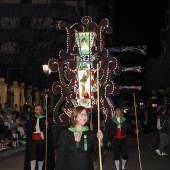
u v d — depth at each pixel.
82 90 20.64
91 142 6.10
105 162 15.56
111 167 14.16
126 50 41.53
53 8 62.66
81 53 20.95
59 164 5.95
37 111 12.21
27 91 37.38
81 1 75.81
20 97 35.06
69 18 64.94
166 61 47.97
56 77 49.06
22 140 21.81
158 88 50.00
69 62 20.88
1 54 46.03
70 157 5.93
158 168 13.98
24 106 29.23
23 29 55.09
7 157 16.92
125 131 12.64
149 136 32.72
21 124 22.67
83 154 5.96
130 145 23.98
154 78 48.56
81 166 5.90
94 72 21.00
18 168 13.87
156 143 20.58
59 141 6.03
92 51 21.02
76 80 20.91
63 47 62.38
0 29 49.41
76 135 6.03
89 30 21.20
